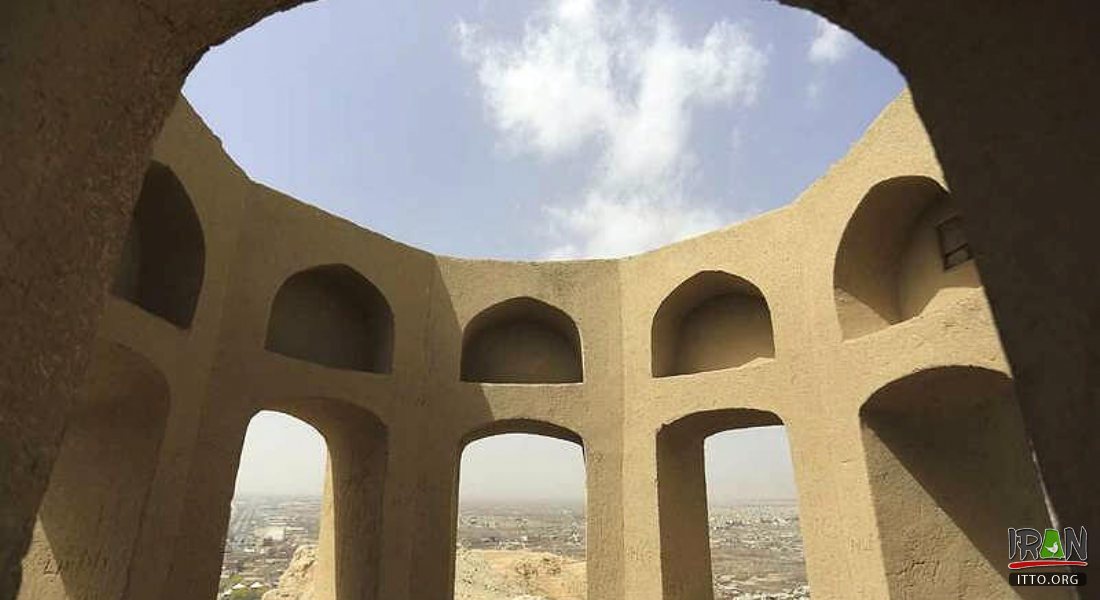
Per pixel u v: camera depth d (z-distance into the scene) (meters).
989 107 2.35
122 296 7.70
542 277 12.07
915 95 2.76
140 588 6.93
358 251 10.64
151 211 8.03
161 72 2.82
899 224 8.62
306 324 10.45
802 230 9.59
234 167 9.00
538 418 11.08
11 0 1.90
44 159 2.11
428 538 10.15
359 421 10.44
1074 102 2.00
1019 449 8.30
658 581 9.99
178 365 7.66
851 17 2.94
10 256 1.97
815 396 8.95
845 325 8.56
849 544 8.07
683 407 10.48
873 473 7.88
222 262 8.62
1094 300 1.86
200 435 8.04
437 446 10.70
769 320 10.80
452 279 11.73
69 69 2.19
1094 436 1.86
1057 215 2.02
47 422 2.23
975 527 7.79
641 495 10.61
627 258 12.12
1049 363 2.04
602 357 11.61
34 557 7.12
